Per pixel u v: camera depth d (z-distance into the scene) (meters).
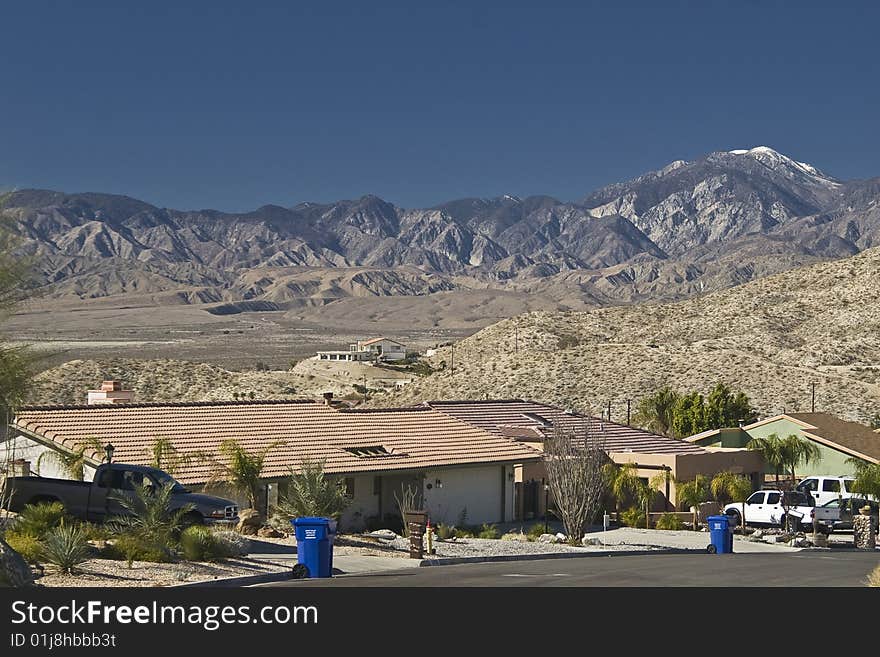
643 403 88.88
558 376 113.31
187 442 44.22
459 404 63.72
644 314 160.12
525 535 46.06
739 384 104.88
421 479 49.34
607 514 56.31
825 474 63.88
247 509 37.19
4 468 34.75
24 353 25.27
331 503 37.38
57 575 23.45
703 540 48.19
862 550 47.66
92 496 32.09
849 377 112.00
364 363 196.50
